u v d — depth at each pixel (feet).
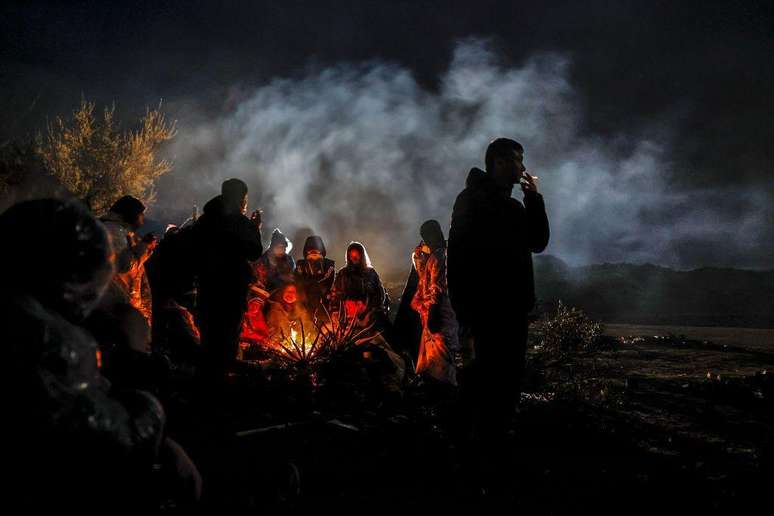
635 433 19.16
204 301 19.21
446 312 23.04
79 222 7.01
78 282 7.00
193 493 9.44
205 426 15.56
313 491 13.12
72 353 6.59
